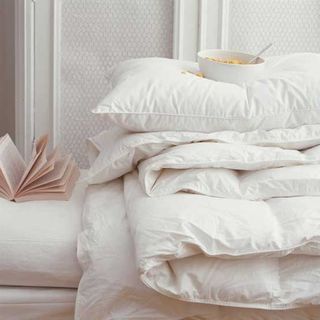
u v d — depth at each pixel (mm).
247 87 1862
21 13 2627
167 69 1954
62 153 2715
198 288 1459
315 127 1795
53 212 1784
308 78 1854
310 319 1524
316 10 2666
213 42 2674
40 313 1631
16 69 2703
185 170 1691
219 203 1578
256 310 1519
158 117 1786
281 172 1678
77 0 2623
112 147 1899
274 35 2680
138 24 2656
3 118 3215
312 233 1462
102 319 1528
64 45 2650
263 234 1470
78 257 1590
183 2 2629
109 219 1666
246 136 1784
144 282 1438
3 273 1627
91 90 2684
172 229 1458
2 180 1859
